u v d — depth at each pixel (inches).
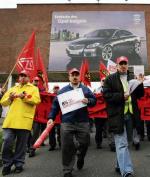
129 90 225.3
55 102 243.6
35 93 257.1
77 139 238.1
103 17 1121.4
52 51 1110.4
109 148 352.5
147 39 1109.1
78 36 1111.0
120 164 210.2
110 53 1091.9
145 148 345.7
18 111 252.5
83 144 237.3
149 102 394.0
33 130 331.3
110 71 459.2
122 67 226.4
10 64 1166.3
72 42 1107.3
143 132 398.9
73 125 232.8
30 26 1168.8
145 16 1128.2
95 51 1095.0
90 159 294.0
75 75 240.1
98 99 365.7
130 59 1090.1
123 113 217.5
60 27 1127.0
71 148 229.8
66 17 1133.1
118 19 1118.4
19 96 249.8
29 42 349.7
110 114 218.8
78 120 233.8
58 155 326.6
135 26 1114.7
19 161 253.4
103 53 1092.5
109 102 220.5
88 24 1119.0
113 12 1124.5
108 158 297.3
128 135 237.5
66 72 1090.7
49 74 1100.5
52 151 351.9
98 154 318.0
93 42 1102.4
